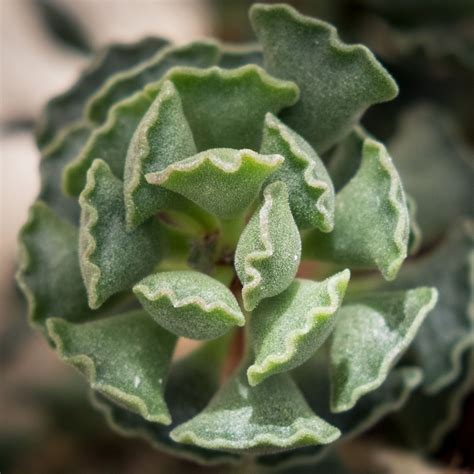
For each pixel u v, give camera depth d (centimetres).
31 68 48
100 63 36
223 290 30
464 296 34
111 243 31
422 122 37
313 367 33
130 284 31
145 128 30
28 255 33
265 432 30
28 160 49
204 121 32
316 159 31
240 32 41
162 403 31
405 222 30
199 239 32
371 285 34
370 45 39
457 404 35
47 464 40
